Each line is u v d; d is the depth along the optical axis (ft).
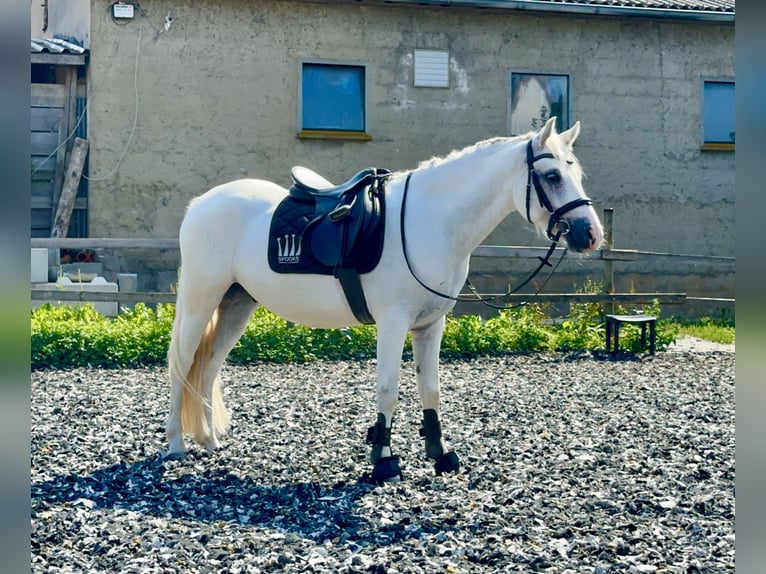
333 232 19.65
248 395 30.58
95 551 15.42
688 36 58.23
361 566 14.79
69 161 50.93
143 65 51.13
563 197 18.51
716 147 58.70
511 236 55.83
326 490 19.21
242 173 52.60
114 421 26.27
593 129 57.21
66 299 40.34
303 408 28.30
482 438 24.23
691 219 58.80
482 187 19.19
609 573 14.58
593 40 56.95
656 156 58.13
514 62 55.98
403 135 54.70
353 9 53.62
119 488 19.39
